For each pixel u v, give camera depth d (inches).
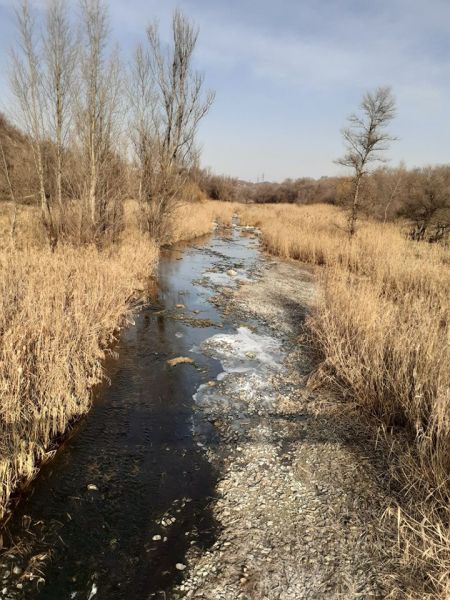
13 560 141.2
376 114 665.6
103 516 161.9
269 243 837.8
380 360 249.3
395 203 1057.5
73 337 274.4
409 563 137.3
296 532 153.6
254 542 149.5
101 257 470.3
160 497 172.9
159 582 134.7
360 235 739.4
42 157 524.7
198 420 231.0
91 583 134.3
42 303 279.4
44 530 154.3
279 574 136.6
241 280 557.9
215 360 309.7
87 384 253.4
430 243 811.4
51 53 472.7
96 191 526.9
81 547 147.7
